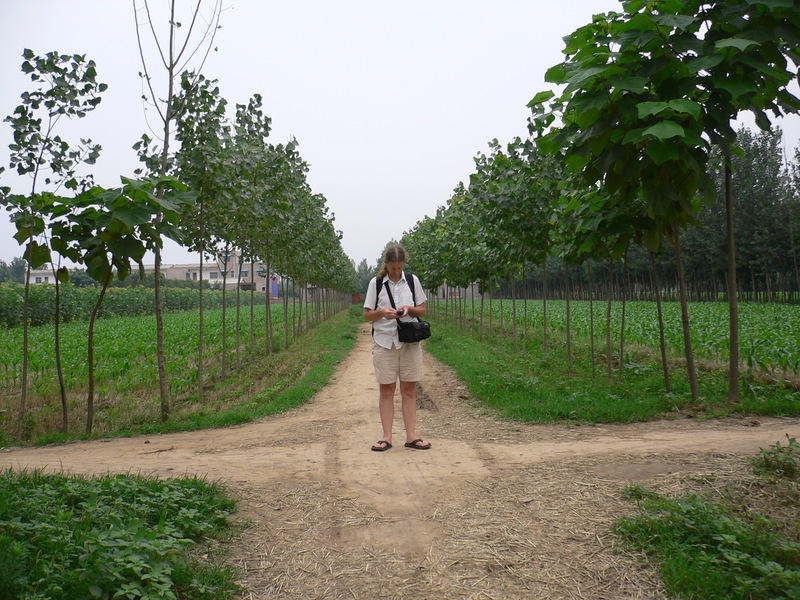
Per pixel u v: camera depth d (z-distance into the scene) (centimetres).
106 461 530
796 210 3525
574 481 405
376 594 266
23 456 584
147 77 771
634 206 668
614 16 547
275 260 1762
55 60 706
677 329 1552
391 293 533
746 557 263
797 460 399
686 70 509
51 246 655
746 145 3731
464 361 1251
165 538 298
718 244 3834
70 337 1942
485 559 297
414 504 379
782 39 505
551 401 720
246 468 480
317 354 1588
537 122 664
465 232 1619
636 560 288
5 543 242
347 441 579
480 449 515
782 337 1191
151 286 5538
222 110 959
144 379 1093
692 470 407
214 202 1002
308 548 318
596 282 5575
